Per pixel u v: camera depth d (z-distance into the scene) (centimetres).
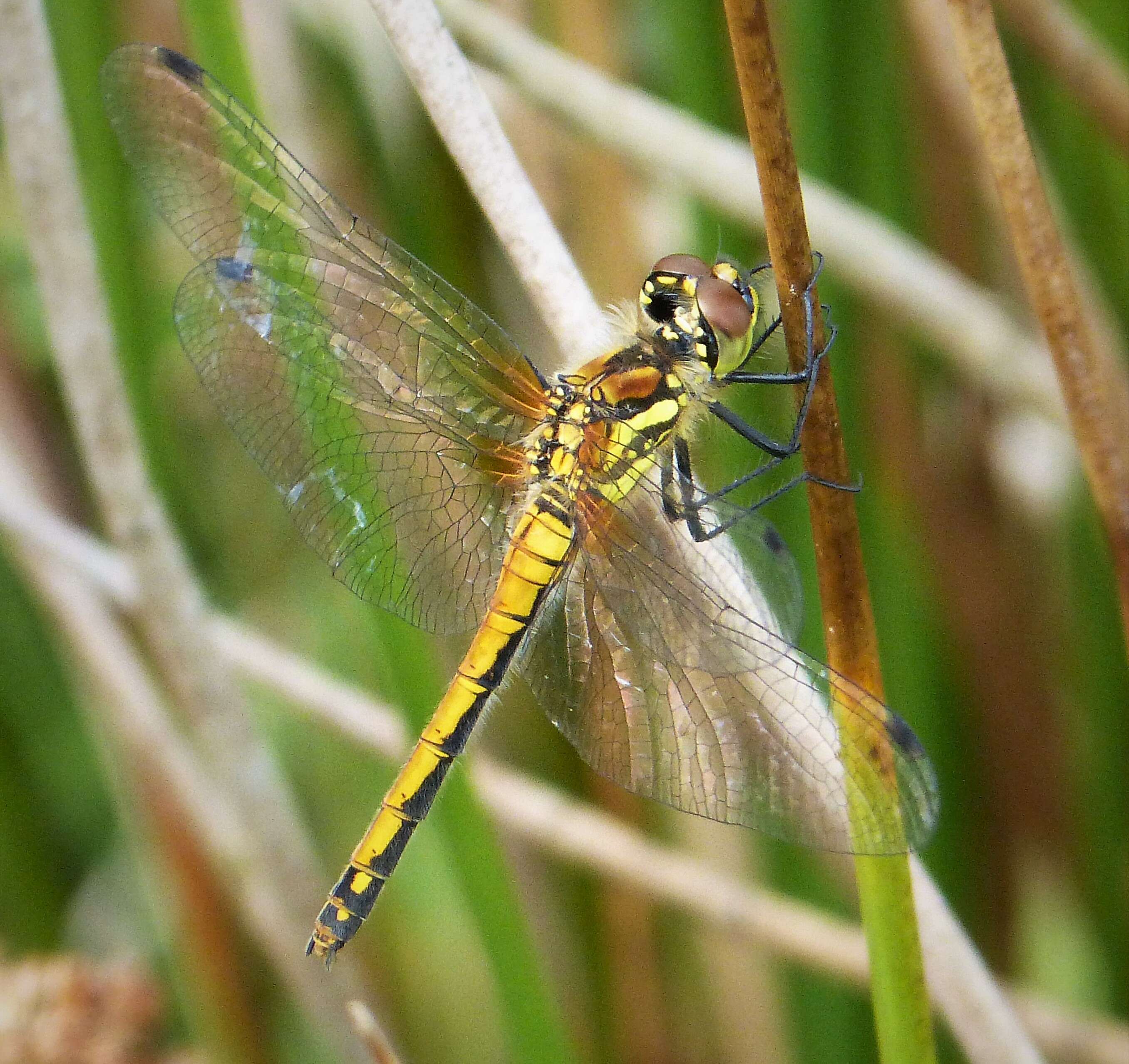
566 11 69
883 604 69
